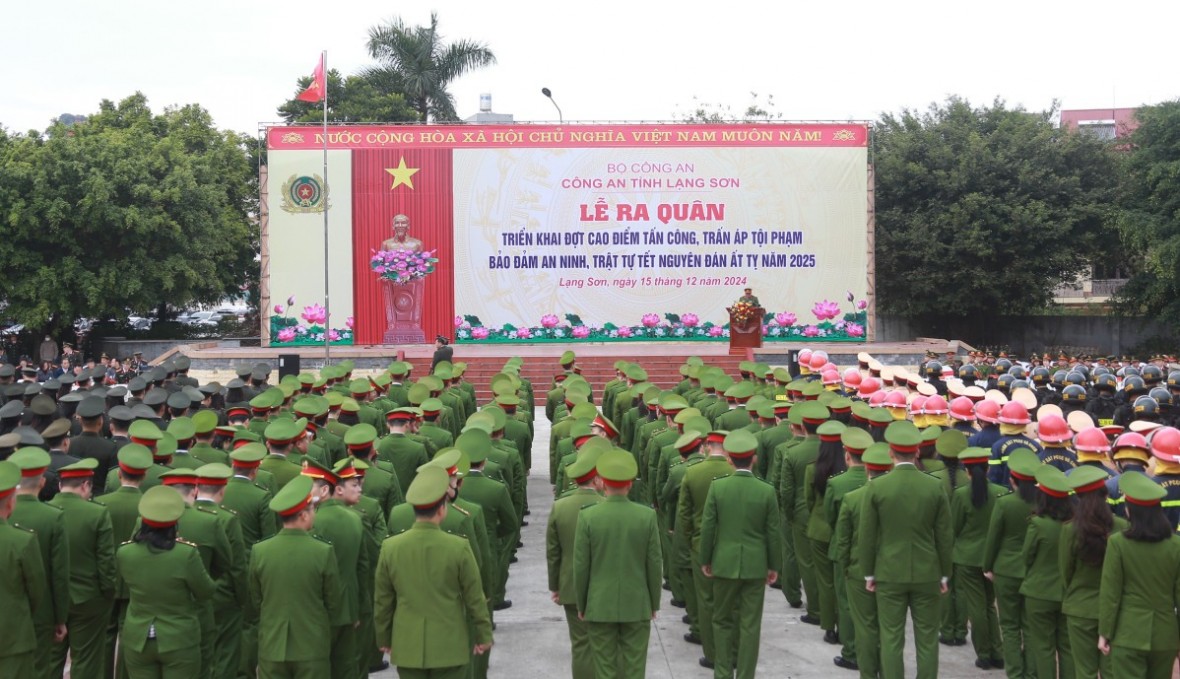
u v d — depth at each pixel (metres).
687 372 16.23
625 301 34.38
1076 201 37.38
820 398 11.74
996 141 38.62
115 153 36.78
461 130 34.03
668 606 11.02
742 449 8.05
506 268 34.22
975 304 38.34
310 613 6.69
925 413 10.80
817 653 9.30
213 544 7.31
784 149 34.12
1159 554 6.52
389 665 9.21
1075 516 7.06
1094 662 7.10
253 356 30.98
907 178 38.78
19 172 34.66
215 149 44.25
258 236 46.25
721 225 34.28
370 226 33.91
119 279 36.44
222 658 7.72
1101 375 14.12
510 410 13.20
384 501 8.77
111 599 7.78
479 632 6.58
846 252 34.25
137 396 13.44
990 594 8.82
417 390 13.07
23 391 15.24
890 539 7.76
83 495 7.73
